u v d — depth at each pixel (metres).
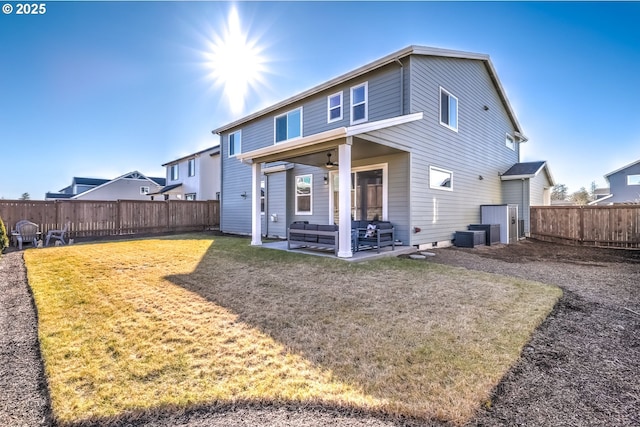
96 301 4.22
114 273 5.91
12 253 8.58
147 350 2.84
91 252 8.59
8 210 11.24
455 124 10.53
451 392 2.23
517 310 3.93
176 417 2.01
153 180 34.47
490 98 12.86
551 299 4.37
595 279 5.75
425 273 5.89
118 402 2.13
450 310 3.92
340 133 6.74
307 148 8.00
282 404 2.12
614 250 9.82
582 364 2.68
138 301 4.23
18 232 10.16
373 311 3.88
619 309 4.08
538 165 14.01
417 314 3.78
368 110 9.55
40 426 1.94
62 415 2.01
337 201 11.01
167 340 3.05
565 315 3.86
